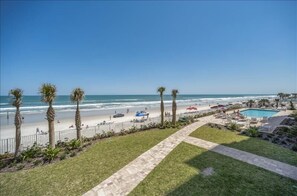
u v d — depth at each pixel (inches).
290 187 378.6
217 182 398.0
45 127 1219.9
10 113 1897.1
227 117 1245.7
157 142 693.3
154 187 385.4
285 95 2564.0
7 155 573.9
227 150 594.6
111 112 2089.1
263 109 1742.1
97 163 514.0
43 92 585.3
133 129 919.7
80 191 379.9
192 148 613.9
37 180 428.5
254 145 645.9
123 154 577.0
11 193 381.4
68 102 3582.7
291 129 810.8
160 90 994.1
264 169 457.4
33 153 563.2
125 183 405.4
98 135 792.9
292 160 512.1
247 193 357.4
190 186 384.8
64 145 677.9
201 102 4072.3
